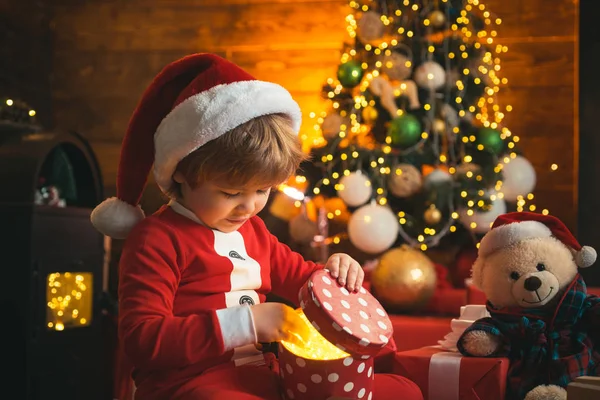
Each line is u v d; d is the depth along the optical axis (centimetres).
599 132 297
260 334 110
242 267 128
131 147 129
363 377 109
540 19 366
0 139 254
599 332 157
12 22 369
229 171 113
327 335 107
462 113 307
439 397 150
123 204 131
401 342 201
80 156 293
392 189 308
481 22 326
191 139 114
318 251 353
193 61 126
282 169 117
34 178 234
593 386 107
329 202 355
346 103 332
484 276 169
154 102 127
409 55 313
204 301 122
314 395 107
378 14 318
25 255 231
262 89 117
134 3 407
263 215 365
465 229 319
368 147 322
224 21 398
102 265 281
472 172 304
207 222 123
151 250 120
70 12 411
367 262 304
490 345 154
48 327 242
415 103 309
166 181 123
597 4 299
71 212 257
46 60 407
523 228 164
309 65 389
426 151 312
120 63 407
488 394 147
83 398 263
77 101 409
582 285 161
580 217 299
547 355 153
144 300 115
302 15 391
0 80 355
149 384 118
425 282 255
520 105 367
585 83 300
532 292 157
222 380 112
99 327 277
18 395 228
